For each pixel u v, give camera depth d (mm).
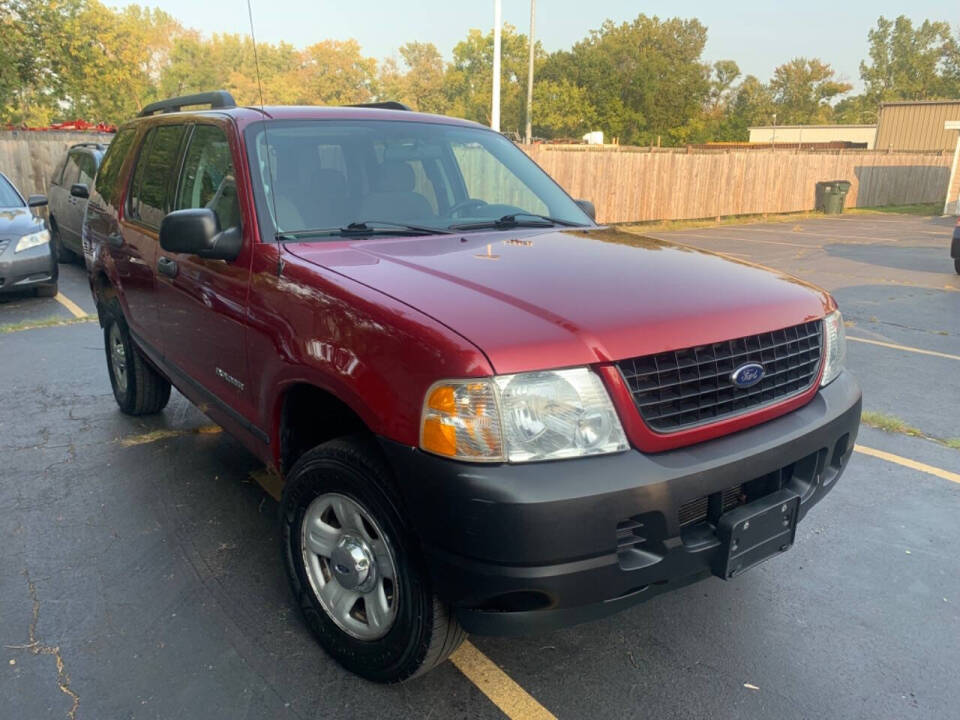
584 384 2246
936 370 6965
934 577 3562
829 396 2930
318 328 2654
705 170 22062
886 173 29609
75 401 5695
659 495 2262
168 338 4102
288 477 2904
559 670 2873
